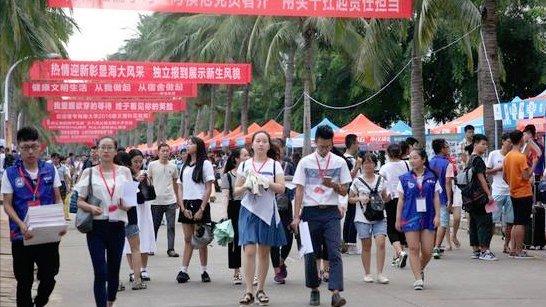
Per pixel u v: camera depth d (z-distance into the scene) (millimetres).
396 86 36156
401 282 9523
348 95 37750
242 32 35719
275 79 43062
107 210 7270
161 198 12164
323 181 8016
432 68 34531
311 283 8062
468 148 12992
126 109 31125
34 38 21344
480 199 11531
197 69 22125
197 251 12898
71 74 21797
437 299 8305
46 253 7109
